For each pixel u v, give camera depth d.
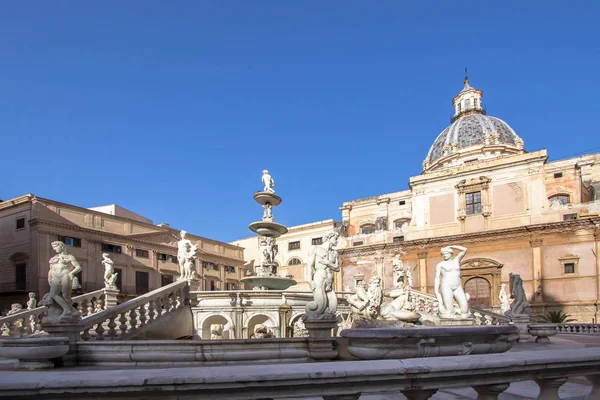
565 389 6.23
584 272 37.66
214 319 15.49
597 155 42.94
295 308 16.30
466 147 52.84
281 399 3.21
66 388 2.95
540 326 13.51
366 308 15.91
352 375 3.20
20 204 37.16
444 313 12.52
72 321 9.40
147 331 12.31
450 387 3.46
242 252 58.91
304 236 56.31
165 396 3.02
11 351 7.94
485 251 42.50
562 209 40.00
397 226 50.31
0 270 37.78
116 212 45.81
